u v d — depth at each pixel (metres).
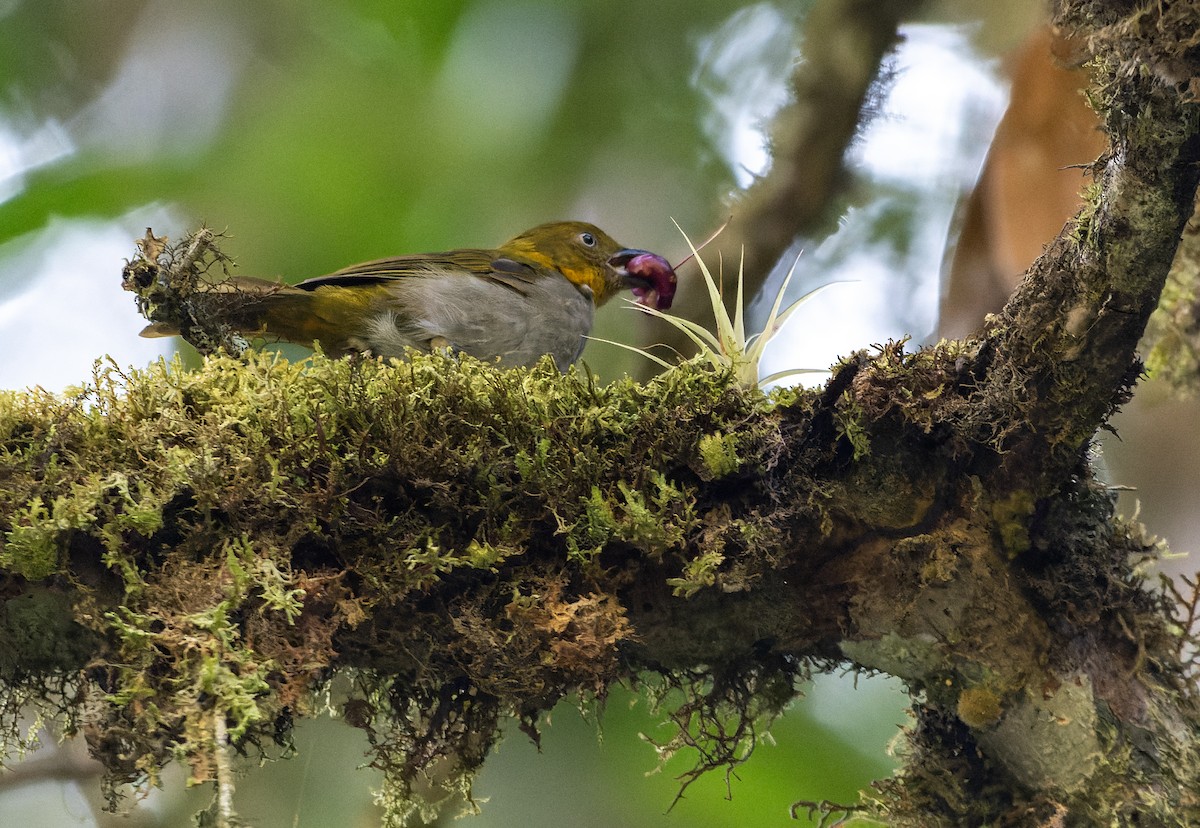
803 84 8.89
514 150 9.68
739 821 7.86
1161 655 4.43
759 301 9.38
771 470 4.28
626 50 10.50
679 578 4.24
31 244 9.28
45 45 10.17
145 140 9.62
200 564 3.93
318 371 4.29
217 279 8.88
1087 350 4.04
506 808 8.19
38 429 4.14
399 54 9.45
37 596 3.94
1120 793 4.27
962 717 4.47
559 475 4.17
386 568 4.08
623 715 8.33
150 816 7.95
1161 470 9.73
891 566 4.41
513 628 4.16
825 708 8.38
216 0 9.86
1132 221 3.73
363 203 9.20
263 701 3.79
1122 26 3.39
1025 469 4.34
